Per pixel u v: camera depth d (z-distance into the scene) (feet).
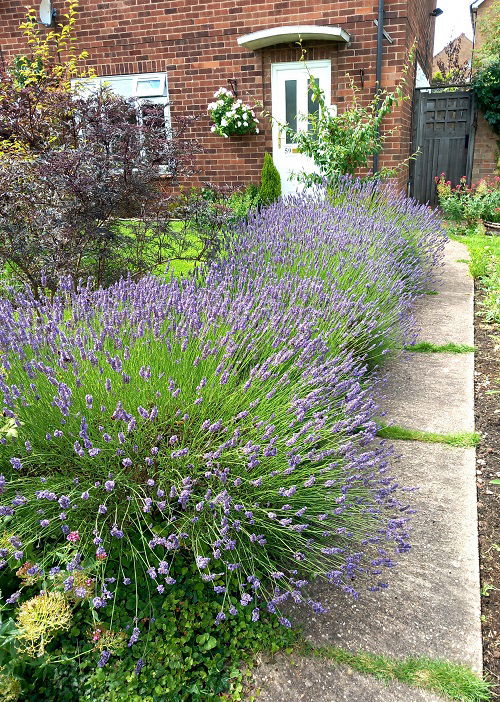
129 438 6.54
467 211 34.24
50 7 32.12
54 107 14.33
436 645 6.08
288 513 6.57
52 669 5.60
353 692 5.61
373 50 28.71
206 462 6.51
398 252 17.08
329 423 7.52
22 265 13.64
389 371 13.48
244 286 10.88
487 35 44.91
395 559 7.30
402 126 29.99
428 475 9.16
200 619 6.18
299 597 5.78
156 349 7.71
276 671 5.82
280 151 31.68
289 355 7.54
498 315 16.39
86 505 6.27
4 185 12.90
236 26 30.30
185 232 15.35
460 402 11.75
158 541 5.45
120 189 13.47
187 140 16.55
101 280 14.67
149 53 32.04
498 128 37.24
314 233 14.84
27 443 5.99
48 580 5.79
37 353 7.36
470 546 7.54
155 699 5.43
